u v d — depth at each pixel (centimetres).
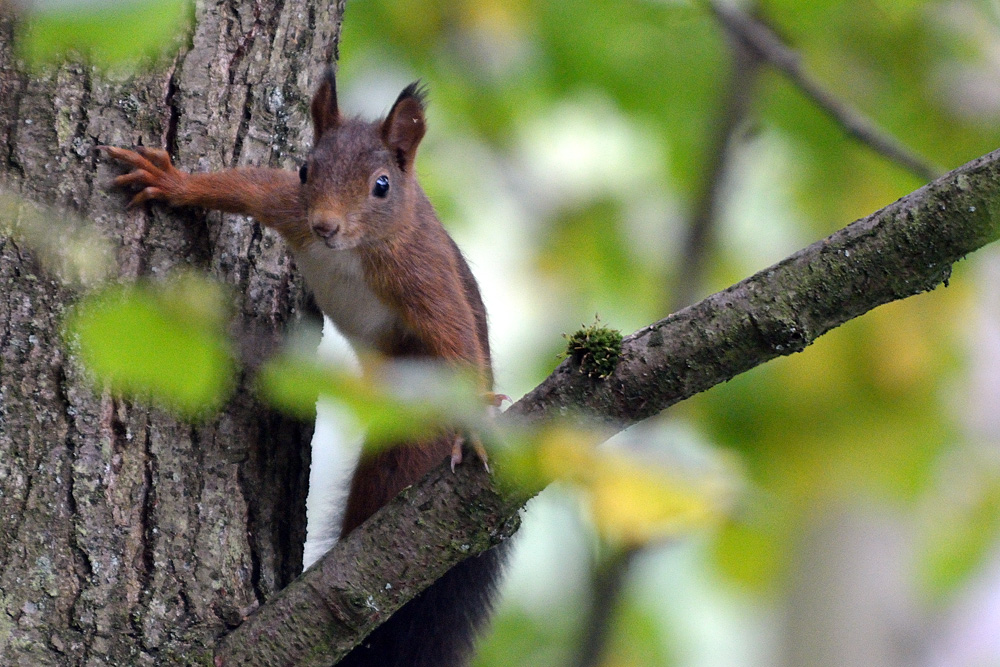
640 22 1596
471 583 1042
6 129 744
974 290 1592
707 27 1659
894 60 1653
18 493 712
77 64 761
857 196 1673
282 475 828
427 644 995
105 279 742
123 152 765
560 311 1731
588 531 1112
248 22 847
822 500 1608
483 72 1706
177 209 802
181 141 805
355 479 973
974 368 1672
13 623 700
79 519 723
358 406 405
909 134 1678
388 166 970
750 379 1530
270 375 407
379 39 1689
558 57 1691
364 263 973
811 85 1300
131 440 745
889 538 1881
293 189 870
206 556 766
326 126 969
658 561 1603
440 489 725
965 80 1675
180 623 746
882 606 1886
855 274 681
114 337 353
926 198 672
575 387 704
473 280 1138
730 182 1427
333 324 1016
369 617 734
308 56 893
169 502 756
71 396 724
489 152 1788
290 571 829
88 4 308
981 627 1953
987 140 1664
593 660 1129
